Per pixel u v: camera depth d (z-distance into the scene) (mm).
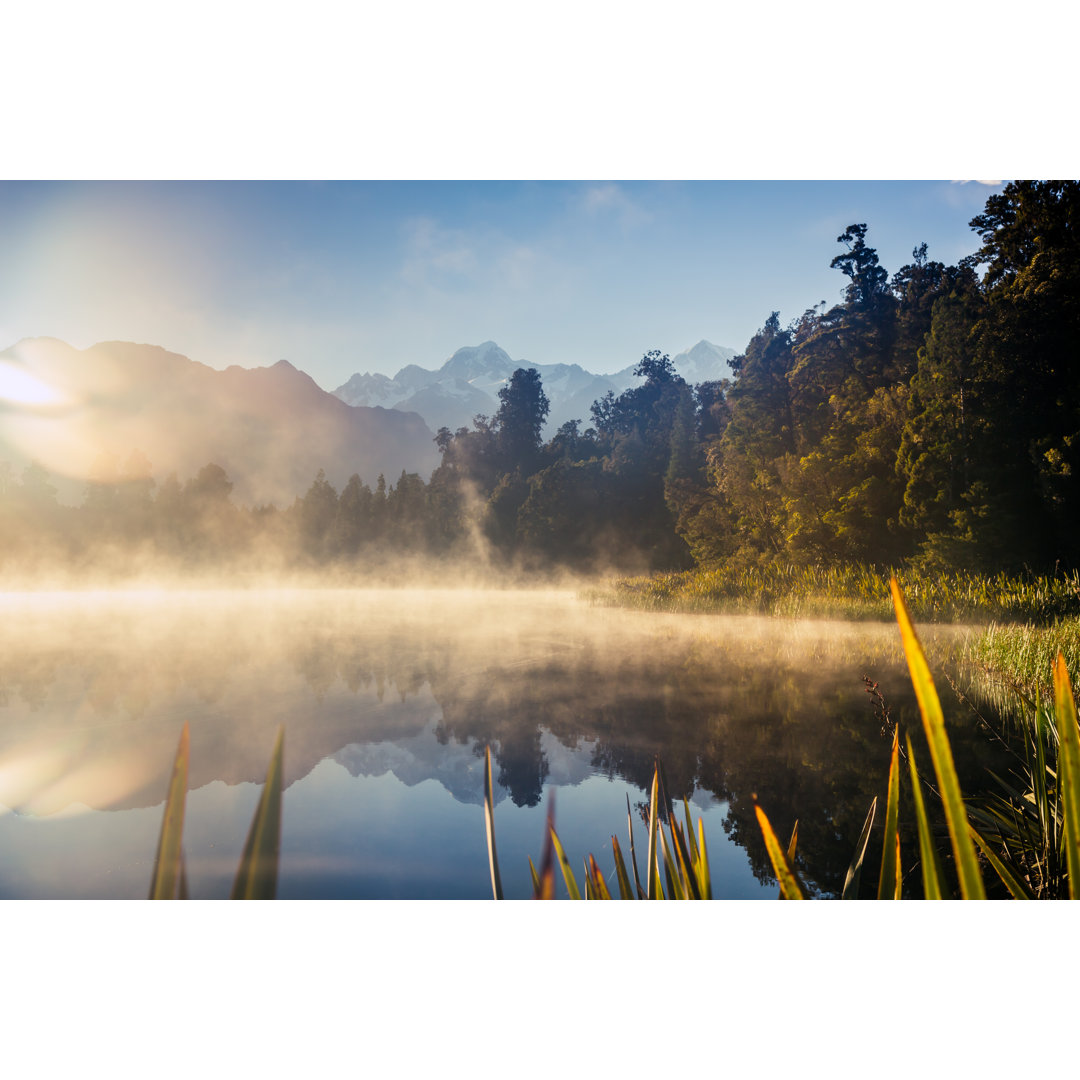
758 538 28766
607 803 4238
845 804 3906
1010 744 4613
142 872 3352
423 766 5129
